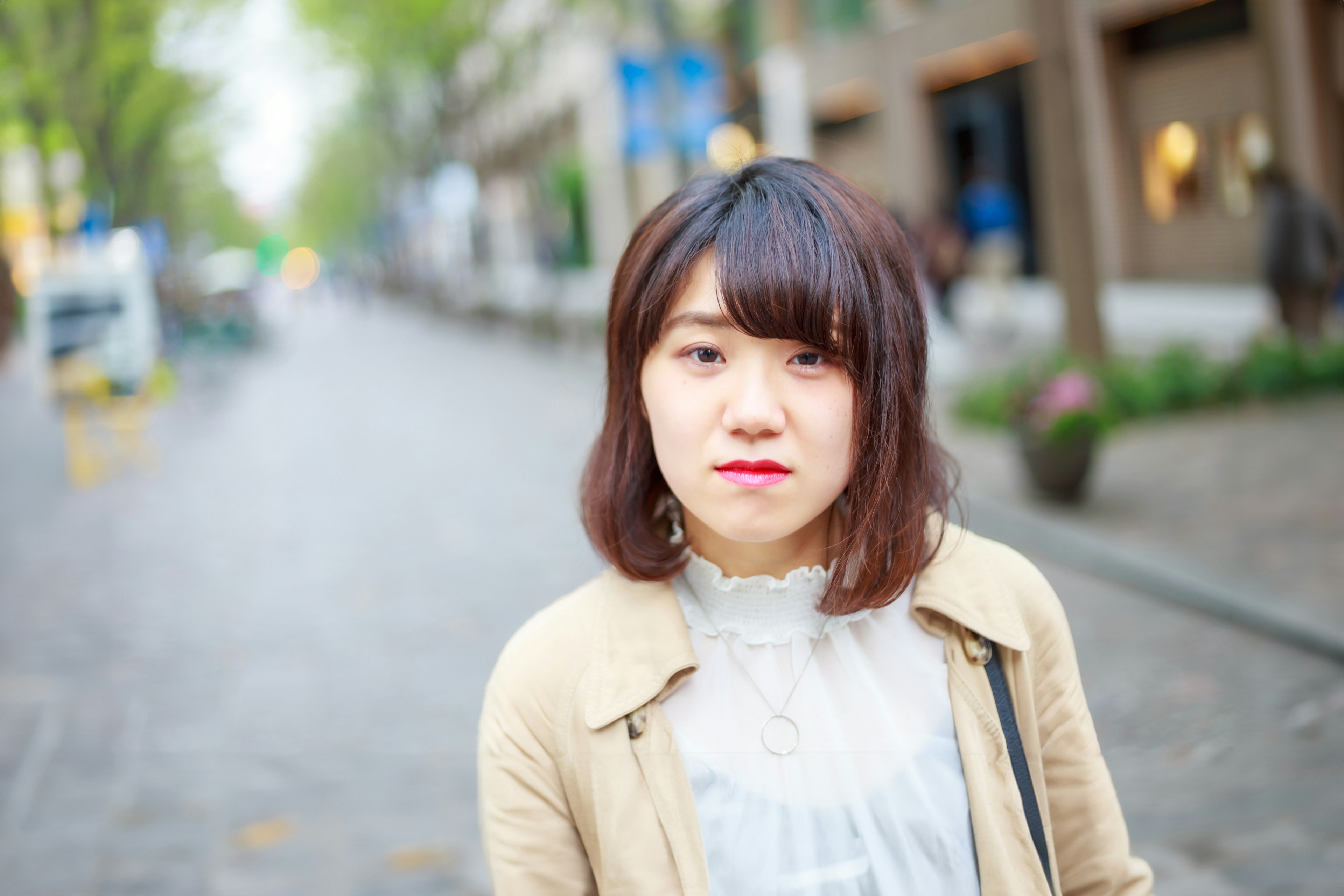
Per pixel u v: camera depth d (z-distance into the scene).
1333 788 3.30
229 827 3.57
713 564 1.12
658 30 13.21
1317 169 12.96
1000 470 7.47
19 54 19.33
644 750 1.04
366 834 3.49
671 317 1.01
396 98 37.22
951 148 20.22
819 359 1.00
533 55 28.05
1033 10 8.95
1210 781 3.42
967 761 1.05
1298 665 4.21
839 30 22.11
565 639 1.10
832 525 1.12
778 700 1.07
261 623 5.80
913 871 1.03
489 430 12.08
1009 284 14.62
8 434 13.77
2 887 3.24
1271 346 9.20
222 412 15.66
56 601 6.40
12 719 4.59
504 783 1.09
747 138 17.20
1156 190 16.41
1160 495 6.55
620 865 1.02
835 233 0.99
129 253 11.36
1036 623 1.12
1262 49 10.12
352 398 16.44
